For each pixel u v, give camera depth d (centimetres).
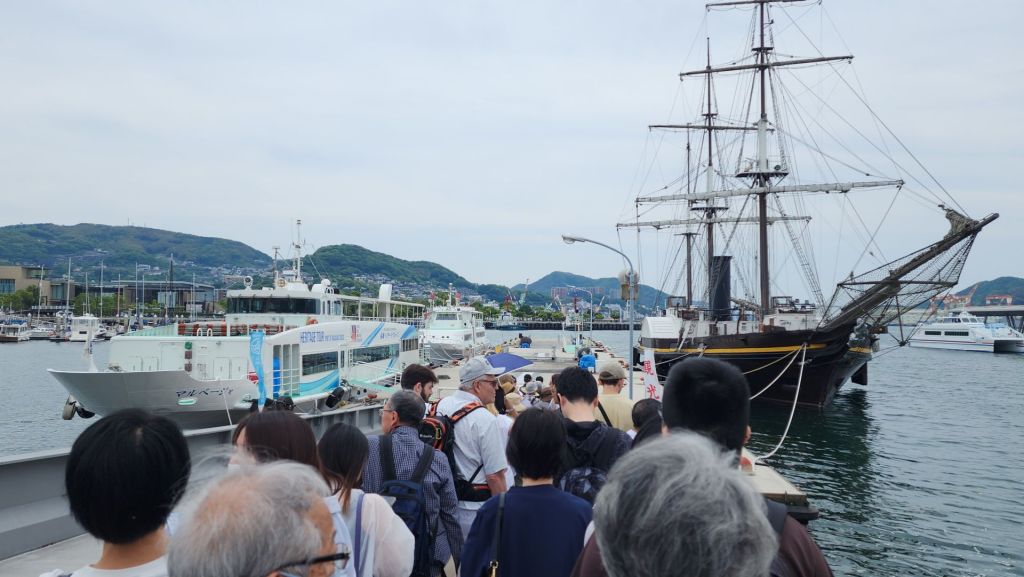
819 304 4372
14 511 711
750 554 174
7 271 18138
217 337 2072
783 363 3641
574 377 538
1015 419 3822
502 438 619
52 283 18225
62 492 762
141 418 255
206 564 170
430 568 460
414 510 452
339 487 372
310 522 191
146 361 2052
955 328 12419
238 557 170
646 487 183
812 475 2448
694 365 321
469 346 5334
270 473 198
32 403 4497
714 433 306
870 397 4981
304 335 2294
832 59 4306
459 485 559
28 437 3350
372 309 3425
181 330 2297
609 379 780
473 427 566
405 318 3953
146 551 252
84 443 244
